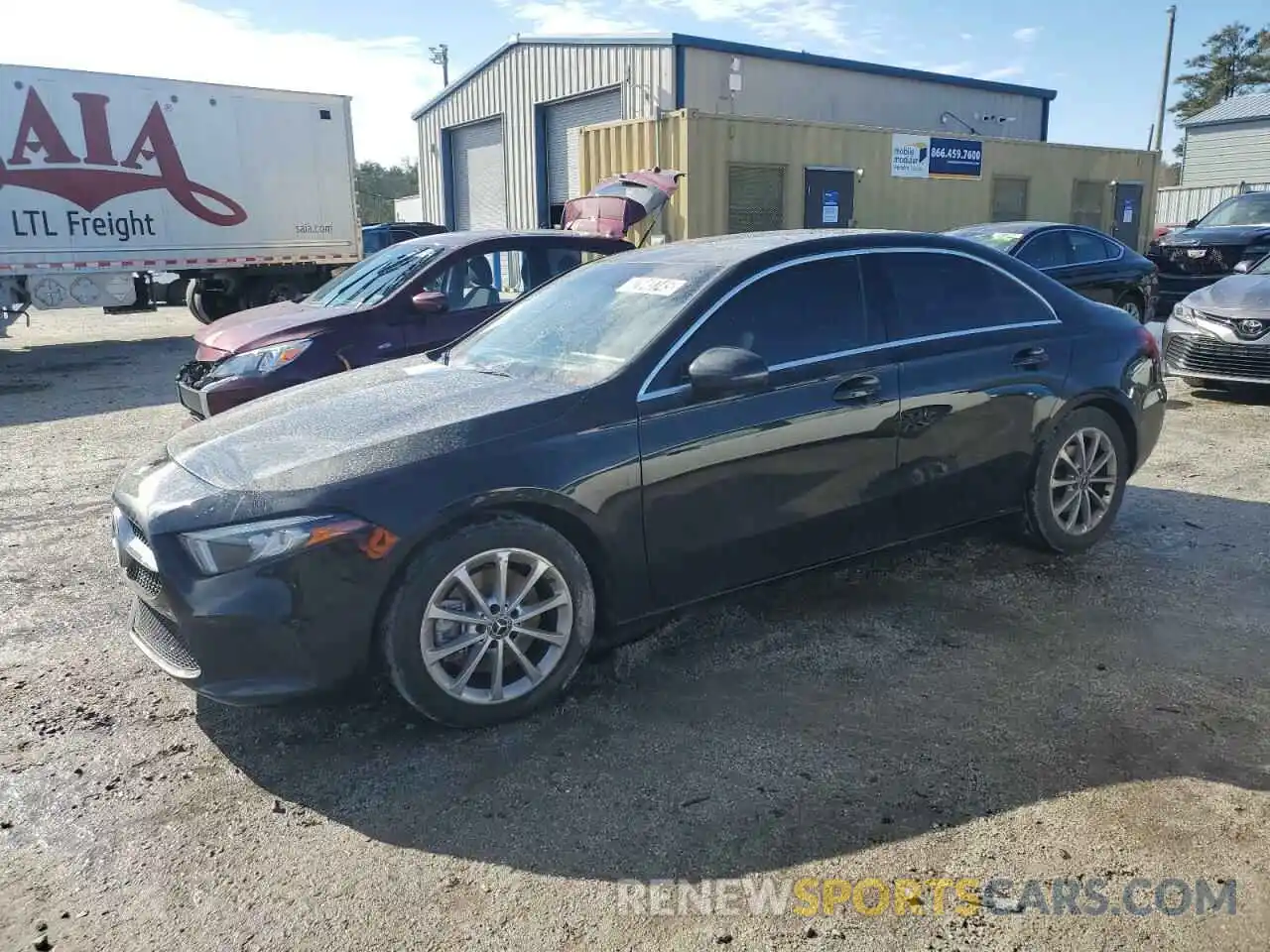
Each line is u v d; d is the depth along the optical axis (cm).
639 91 2025
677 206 1647
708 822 280
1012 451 449
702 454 360
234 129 1583
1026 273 470
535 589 343
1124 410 483
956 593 445
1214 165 4256
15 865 269
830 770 305
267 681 306
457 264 717
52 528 575
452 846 273
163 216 1528
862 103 2266
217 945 237
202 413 665
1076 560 483
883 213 1911
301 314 701
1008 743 318
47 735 337
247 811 292
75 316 2089
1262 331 820
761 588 396
